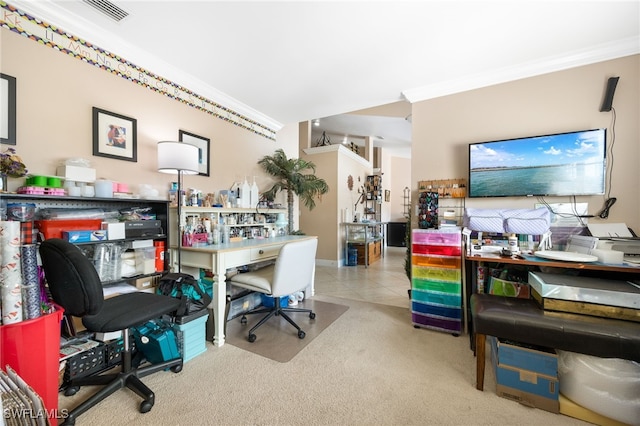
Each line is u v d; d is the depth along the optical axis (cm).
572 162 217
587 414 129
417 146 284
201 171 272
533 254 209
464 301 221
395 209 841
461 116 264
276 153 367
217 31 188
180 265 222
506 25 182
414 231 238
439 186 271
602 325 132
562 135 220
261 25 182
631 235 199
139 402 139
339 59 224
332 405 139
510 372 145
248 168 332
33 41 163
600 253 181
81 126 184
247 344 207
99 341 167
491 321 149
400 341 212
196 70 242
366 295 340
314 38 196
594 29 186
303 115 353
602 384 126
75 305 118
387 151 794
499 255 212
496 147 243
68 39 178
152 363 176
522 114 239
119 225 176
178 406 138
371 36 194
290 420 129
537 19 176
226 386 154
